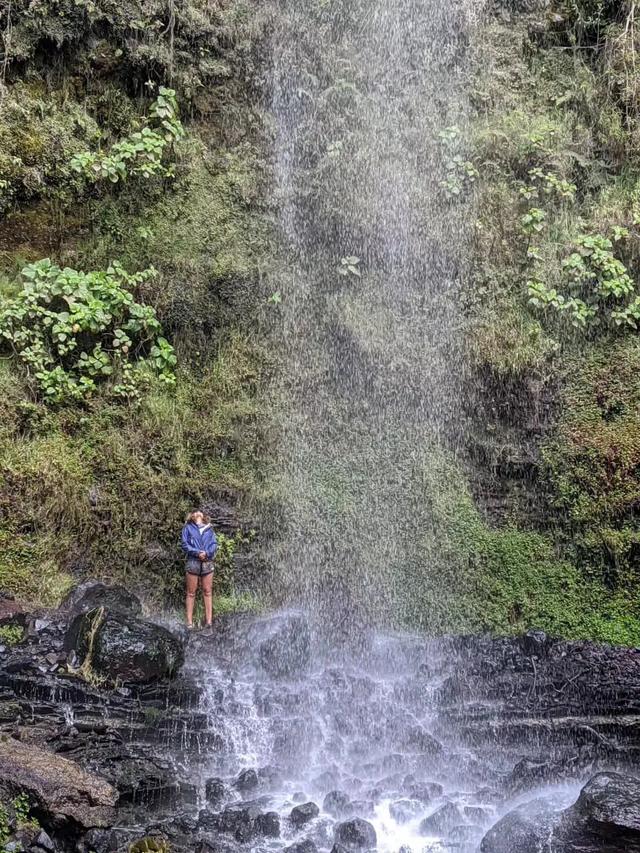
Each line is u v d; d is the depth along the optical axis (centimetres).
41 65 1176
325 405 1209
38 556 1013
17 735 789
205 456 1148
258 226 1243
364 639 1093
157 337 1166
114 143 1198
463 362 1211
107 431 1101
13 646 891
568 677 1005
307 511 1161
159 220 1198
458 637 1097
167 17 1226
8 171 1134
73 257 1164
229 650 995
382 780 847
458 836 767
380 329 1227
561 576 1128
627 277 1210
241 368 1194
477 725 936
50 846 681
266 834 749
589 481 1140
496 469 1183
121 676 868
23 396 1073
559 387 1191
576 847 698
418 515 1167
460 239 1257
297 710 921
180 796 797
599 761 904
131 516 1082
